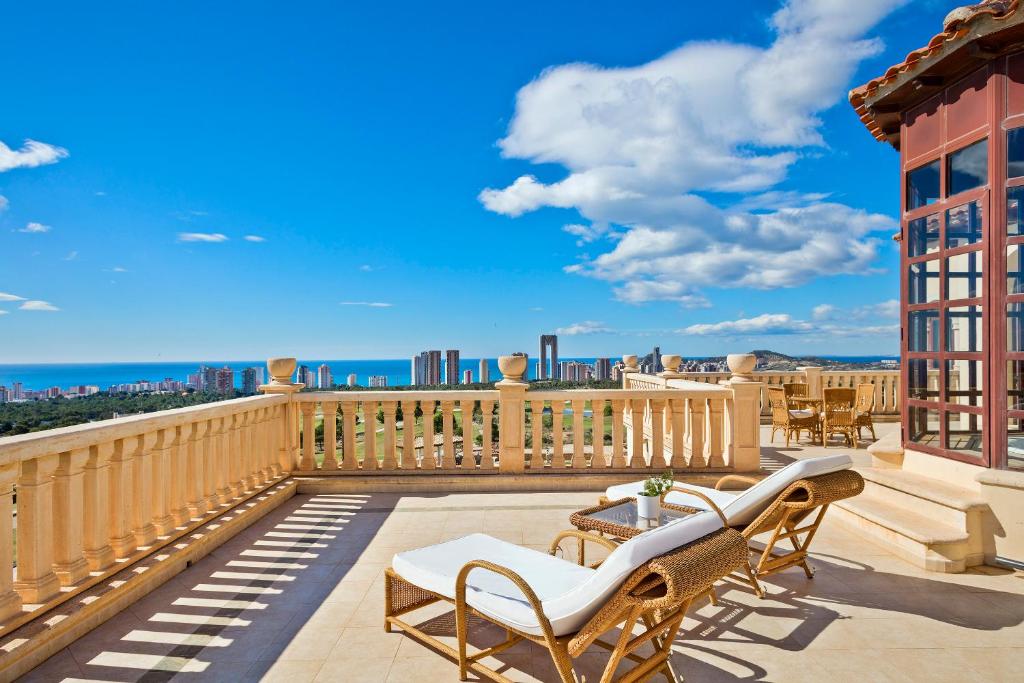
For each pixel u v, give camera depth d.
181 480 4.45
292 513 5.71
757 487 3.61
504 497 6.34
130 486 3.81
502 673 2.72
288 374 6.85
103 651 2.93
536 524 5.32
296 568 4.18
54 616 2.96
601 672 2.71
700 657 2.84
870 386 9.55
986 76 4.21
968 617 3.29
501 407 6.85
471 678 2.66
